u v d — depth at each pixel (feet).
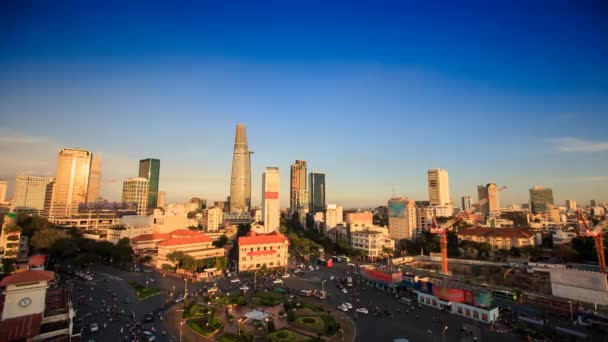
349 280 551.18
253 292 501.56
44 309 312.50
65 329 296.51
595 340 327.26
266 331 347.77
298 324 368.48
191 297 466.70
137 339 322.34
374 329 355.77
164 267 655.35
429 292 447.01
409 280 494.59
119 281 552.82
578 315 375.66
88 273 609.83
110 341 315.37
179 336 332.19
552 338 330.54
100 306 421.18
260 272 634.02
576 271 425.69
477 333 344.08
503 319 382.42
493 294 455.63
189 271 617.21
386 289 516.73
